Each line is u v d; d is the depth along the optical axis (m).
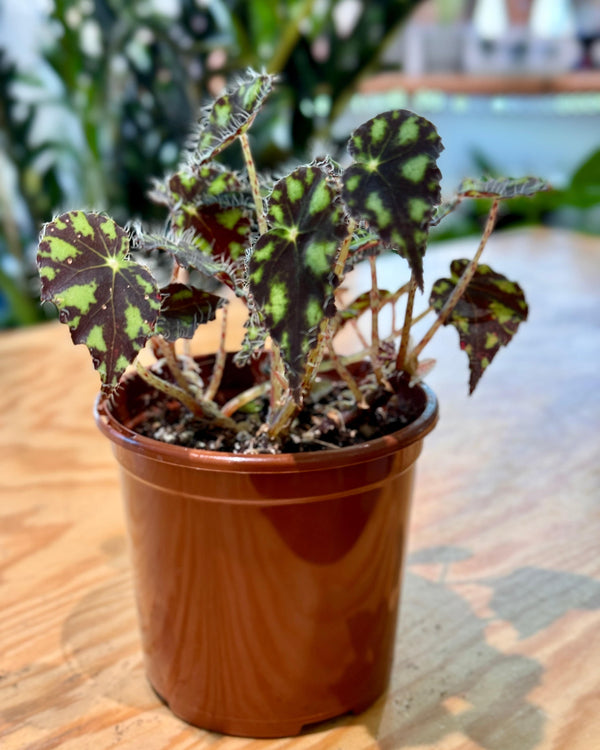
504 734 0.31
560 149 1.49
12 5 1.16
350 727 0.32
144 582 0.31
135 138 1.05
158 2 1.03
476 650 0.36
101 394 0.31
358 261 0.31
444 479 0.52
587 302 0.88
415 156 0.22
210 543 0.28
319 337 0.24
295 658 0.30
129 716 0.32
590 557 0.43
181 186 0.32
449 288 0.31
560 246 1.12
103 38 0.99
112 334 0.24
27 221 1.18
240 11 0.98
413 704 0.33
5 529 0.46
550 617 0.38
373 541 0.30
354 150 0.23
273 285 0.23
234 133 0.26
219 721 0.31
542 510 0.48
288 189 0.23
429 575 0.42
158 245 0.26
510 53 1.36
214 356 0.38
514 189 0.26
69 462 0.55
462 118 1.55
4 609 0.39
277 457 0.26
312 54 1.01
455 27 1.35
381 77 1.33
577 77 1.29
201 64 1.04
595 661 0.35
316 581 0.29
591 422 0.60
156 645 0.32
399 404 0.33
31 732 0.31
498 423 0.60
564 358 0.73
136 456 0.28
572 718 0.32
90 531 0.46
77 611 0.39
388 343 0.34
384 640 0.32
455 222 1.29
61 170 1.13
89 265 0.24
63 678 0.35
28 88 1.17
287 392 0.28
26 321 1.10
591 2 1.30
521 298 0.30
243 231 0.32
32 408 0.63
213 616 0.29
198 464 0.27
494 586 0.41
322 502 0.28
